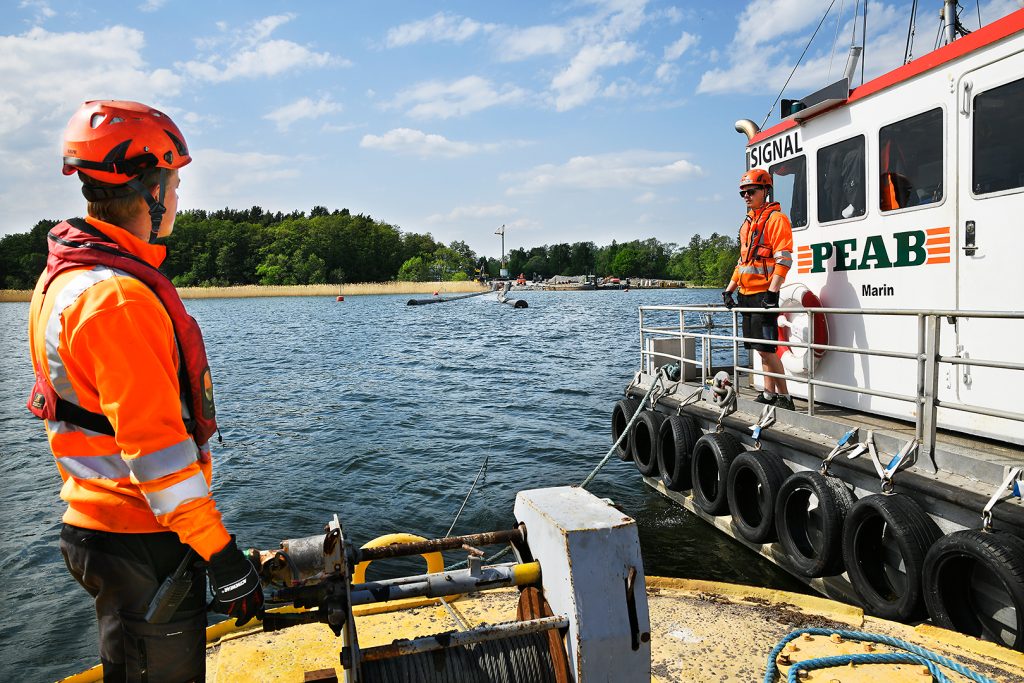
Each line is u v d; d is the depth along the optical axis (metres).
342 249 176.88
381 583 2.39
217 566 1.83
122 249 1.90
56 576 7.39
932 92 6.03
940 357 5.07
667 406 9.07
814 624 4.07
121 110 1.94
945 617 4.66
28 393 19.50
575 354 26.80
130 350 1.74
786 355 7.53
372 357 26.83
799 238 7.82
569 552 2.24
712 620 4.15
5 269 151.38
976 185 5.66
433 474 10.69
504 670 2.32
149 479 1.74
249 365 24.70
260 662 3.57
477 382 19.75
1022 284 5.33
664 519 8.38
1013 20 5.25
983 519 4.53
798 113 7.52
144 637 1.92
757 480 7.14
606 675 2.21
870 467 5.65
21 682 5.51
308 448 12.34
